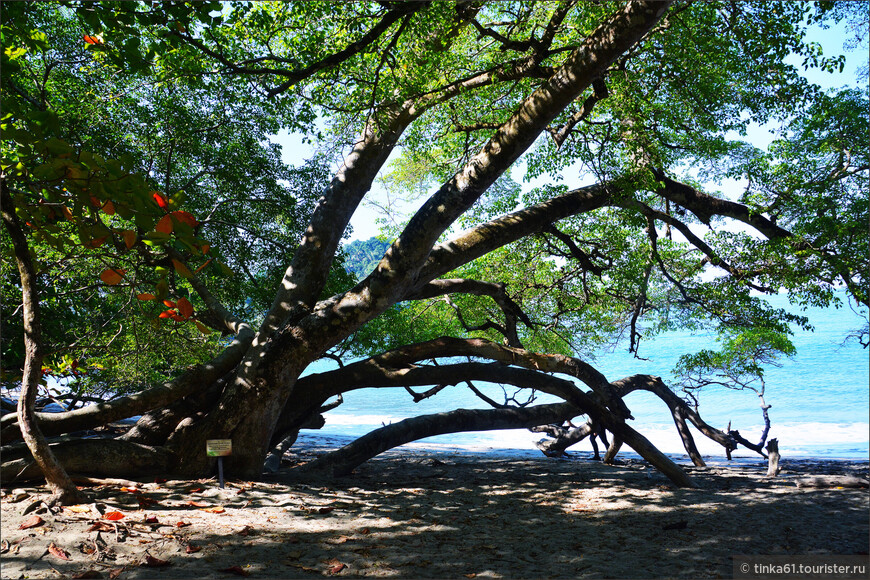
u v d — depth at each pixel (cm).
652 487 1044
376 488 967
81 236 445
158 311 1265
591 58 817
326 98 991
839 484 1062
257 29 979
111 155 1201
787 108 1264
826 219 1336
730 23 1111
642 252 1573
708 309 1639
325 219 1077
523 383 1103
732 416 3556
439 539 675
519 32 1152
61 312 1439
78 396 1398
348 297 956
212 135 1383
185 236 422
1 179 476
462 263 1038
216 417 923
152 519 646
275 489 861
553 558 618
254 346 980
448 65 1078
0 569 486
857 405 3706
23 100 848
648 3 772
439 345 1093
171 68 1023
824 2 1086
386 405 4612
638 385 1474
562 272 1848
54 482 669
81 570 495
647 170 1216
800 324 1520
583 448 2228
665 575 569
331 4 930
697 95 1252
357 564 566
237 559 554
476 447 2189
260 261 1541
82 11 686
